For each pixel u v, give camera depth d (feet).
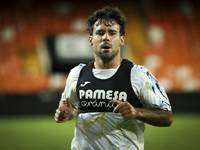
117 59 26.27
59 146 70.54
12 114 119.85
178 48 160.15
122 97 24.84
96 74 26.09
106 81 25.44
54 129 94.43
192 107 127.24
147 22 169.89
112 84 25.20
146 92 24.89
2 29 157.69
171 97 126.72
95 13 26.55
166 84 144.15
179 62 153.79
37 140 77.61
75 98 28.02
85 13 168.66
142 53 156.15
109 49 25.38
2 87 135.33
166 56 155.74
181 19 173.17
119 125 24.79
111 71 25.73
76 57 150.10
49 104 121.60
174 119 112.27
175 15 174.60
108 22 25.39
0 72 140.46
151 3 178.50
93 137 25.26
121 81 25.16
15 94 120.16
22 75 140.56
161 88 26.22
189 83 144.77
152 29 167.02
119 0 177.27
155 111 24.73
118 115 24.62
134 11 174.19
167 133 86.94
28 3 169.58
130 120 24.88
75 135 26.71
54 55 149.89
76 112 28.94
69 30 159.33
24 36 155.84
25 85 136.87
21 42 153.38
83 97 25.93
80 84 26.48
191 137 80.59
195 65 152.76
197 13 176.86
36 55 149.28
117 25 25.84
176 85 143.84
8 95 119.75
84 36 156.35
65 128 96.53
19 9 166.71
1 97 119.44
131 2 177.47
